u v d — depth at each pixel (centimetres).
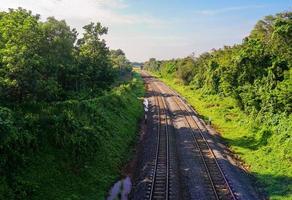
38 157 2470
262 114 4653
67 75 4356
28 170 2312
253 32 6494
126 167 3353
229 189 2756
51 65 3856
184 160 3519
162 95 9175
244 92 5231
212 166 3334
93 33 5856
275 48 5056
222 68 7106
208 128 5131
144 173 3111
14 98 2762
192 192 2734
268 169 3350
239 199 2598
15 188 2122
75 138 2828
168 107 6969
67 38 4328
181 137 4481
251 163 3616
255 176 3269
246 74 5225
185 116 5947
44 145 2592
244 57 5172
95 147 3061
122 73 13862
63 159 2662
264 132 4200
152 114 6141
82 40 5859
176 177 3033
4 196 2016
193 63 11581
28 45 3198
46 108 2919
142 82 13038
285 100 4203
